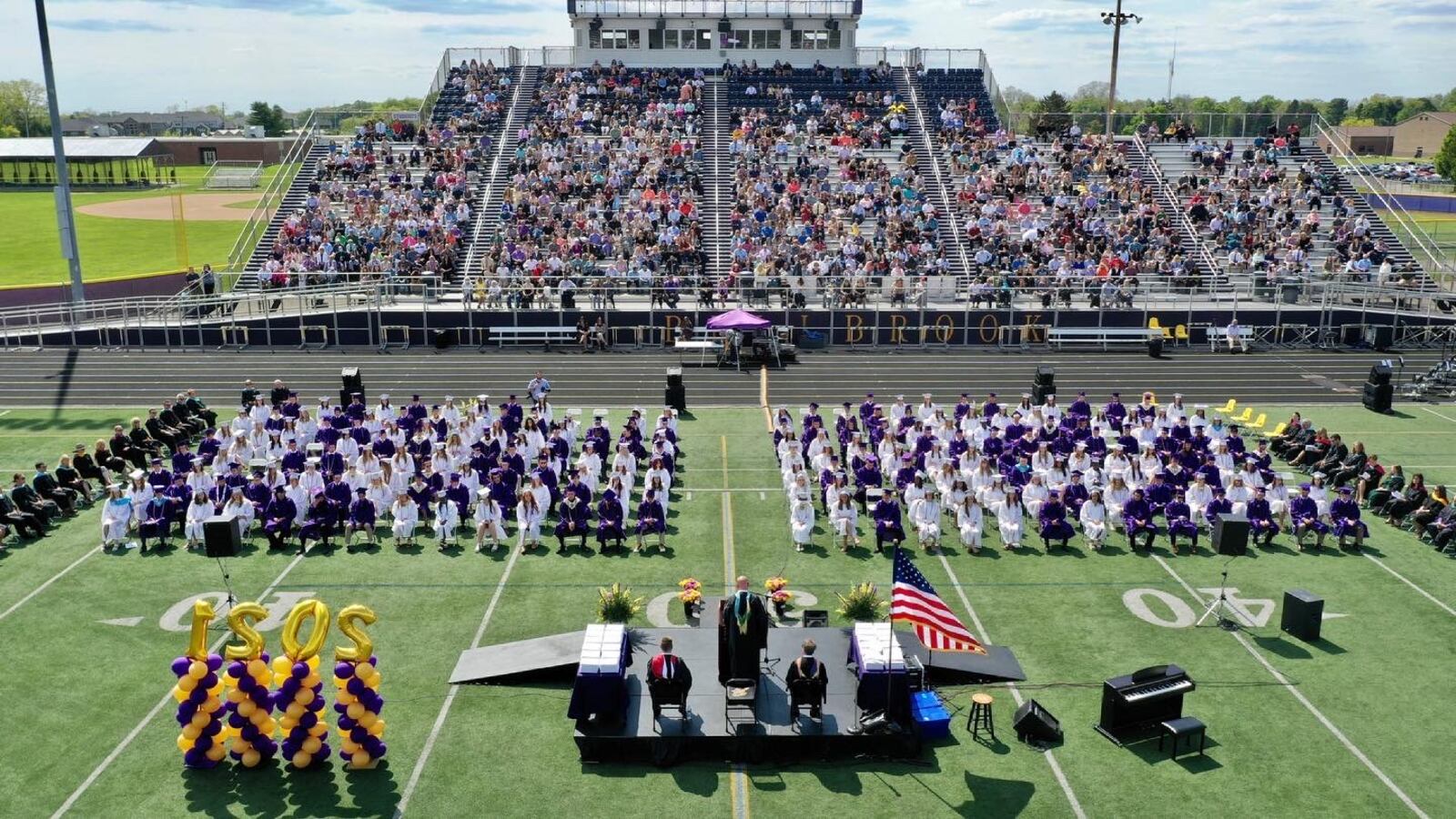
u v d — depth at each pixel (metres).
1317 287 56.19
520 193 62.44
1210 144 69.81
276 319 53.53
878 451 34.66
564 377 47.97
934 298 55.66
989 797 18.42
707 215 62.81
